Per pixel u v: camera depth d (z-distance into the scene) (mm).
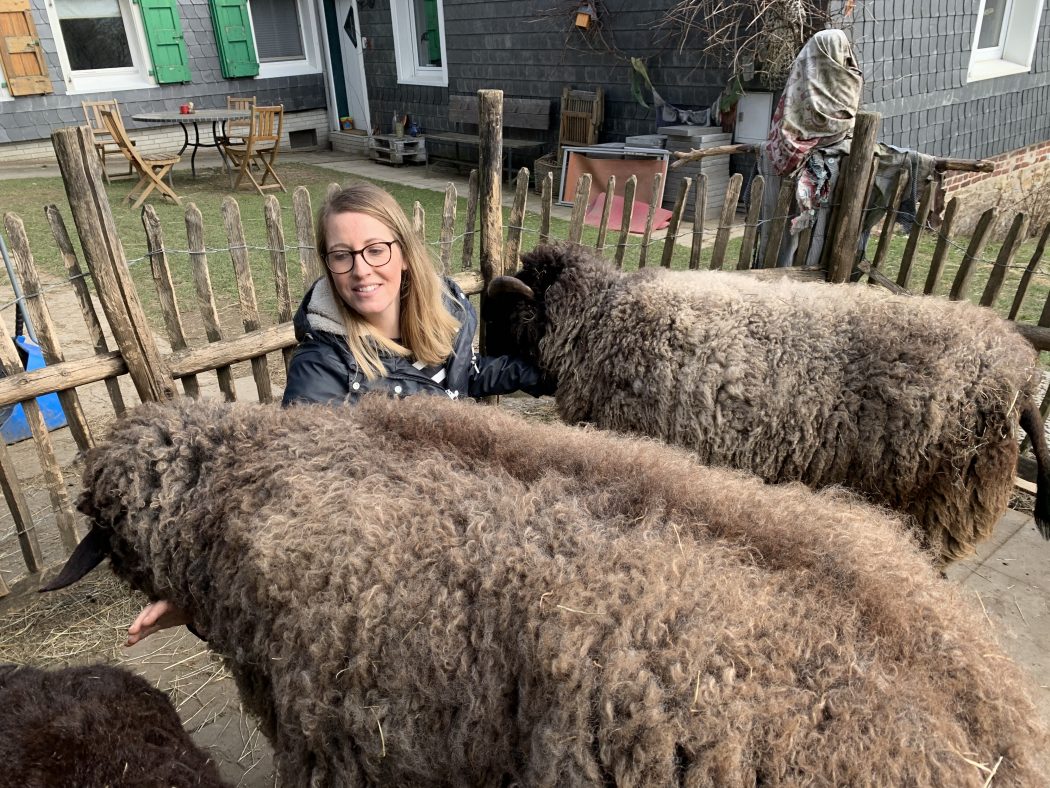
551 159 10047
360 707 1184
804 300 2742
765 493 1344
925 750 931
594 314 2934
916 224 4219
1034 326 3662
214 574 1393
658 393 2723
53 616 2949
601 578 1106
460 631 1137
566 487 1312
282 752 1350
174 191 10531
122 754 1361
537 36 10305
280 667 1268
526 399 4707
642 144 8727
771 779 918
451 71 11953
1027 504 3543
